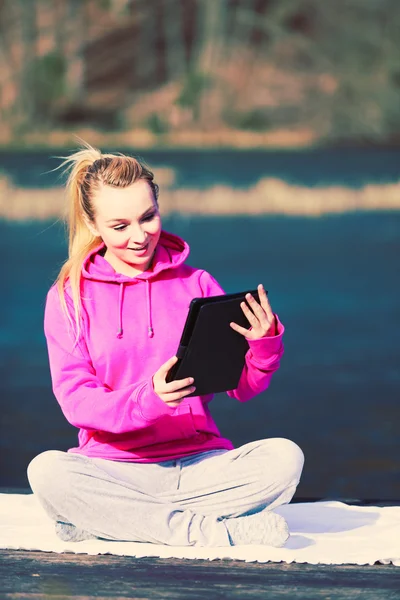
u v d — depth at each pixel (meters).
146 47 78.06
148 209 3.93
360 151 67.25
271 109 76.44
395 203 37.28
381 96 76.12
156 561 3.63
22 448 7.85
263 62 77.19
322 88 76.56
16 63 75.94
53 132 76.06
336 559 3.61
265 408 9.31
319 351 12.26
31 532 4.04
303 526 4.17
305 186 40.88
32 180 44.47
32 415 9.04
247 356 3.97
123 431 3.83
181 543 3.80
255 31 77.25
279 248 24.56
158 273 4.14
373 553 3.69
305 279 19.08
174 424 4.01
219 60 77.12
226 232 28.56
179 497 3.95
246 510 3.95
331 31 76.75
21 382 10.59
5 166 53.25
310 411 9.13
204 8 77.19
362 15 76.56
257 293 3.83
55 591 3.27
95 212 3.96
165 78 78.62
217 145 74.06
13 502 4.58
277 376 10.87
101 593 3.25
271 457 3.94
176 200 37.25
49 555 3.71
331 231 28.53
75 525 3.87
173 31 78.19
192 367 3.74
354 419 8.79
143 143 73.62
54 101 76.31
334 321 14.48
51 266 21.30
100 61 77.69
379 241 25.86
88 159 4.11
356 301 16.44
